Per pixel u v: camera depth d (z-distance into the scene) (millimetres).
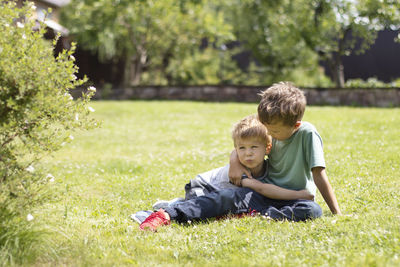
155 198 4555
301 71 20531
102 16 19047
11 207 2688
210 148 8062
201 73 21422
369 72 23500
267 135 3605
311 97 15992
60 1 18219
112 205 4184
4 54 2605
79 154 7609
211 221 3436
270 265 2457
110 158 7199
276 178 3668
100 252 2746
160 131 10461
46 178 2844
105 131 10555
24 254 2600
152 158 7164
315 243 2742
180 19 20188
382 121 10117
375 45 23375
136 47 20328
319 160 3396
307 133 3484
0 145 2732
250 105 15492
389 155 6203
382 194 4129
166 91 18812
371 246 2629
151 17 19672
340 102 15648
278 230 3070
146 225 3301
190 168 6188
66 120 2785
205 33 20609
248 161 3592
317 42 17406
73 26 18688
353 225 3037
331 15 16750
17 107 2582
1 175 2643
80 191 4793
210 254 2715
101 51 20047
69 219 3480
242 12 20188
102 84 20453
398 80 19016
